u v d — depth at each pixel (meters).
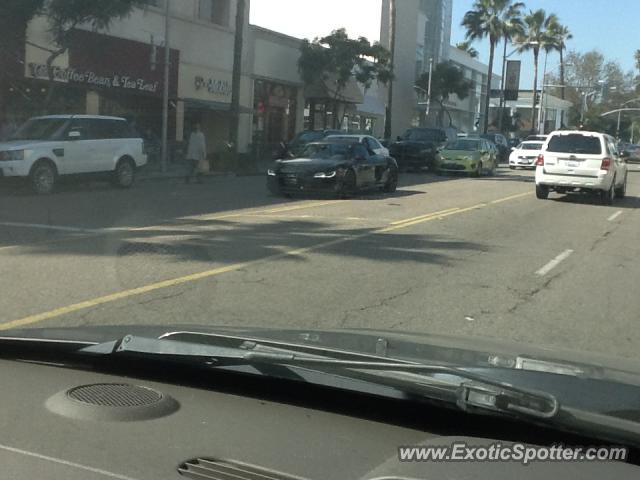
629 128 106.12
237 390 3.40
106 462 2.52
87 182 19.77
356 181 18.91
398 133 58.41
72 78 24.14
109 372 3.61
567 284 8.98
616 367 3.62
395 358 3.45
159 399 3.12
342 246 11.01
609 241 12.76
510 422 2.88
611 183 19.53
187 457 2.58
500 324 7.03
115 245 10.45
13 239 10.84
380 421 3.01
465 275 9.28
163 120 25.34
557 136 19.78
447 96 58.12
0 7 19.08
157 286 7.98
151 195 18.20
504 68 61.38
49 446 2.63
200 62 31.50
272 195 18.97
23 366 3.66
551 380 3.20
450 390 2.89
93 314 6.77
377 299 7.81
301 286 8.27
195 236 11.48
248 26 34.88
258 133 36.91
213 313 6.97
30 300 7.21
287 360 3.23
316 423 2.96
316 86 40.16
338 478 2.44
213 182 23.39
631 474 2.37
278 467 2.52
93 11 19.67
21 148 16.81
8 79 22.47
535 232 13.52
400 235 12.38
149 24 27.98
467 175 30.45
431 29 67.00
